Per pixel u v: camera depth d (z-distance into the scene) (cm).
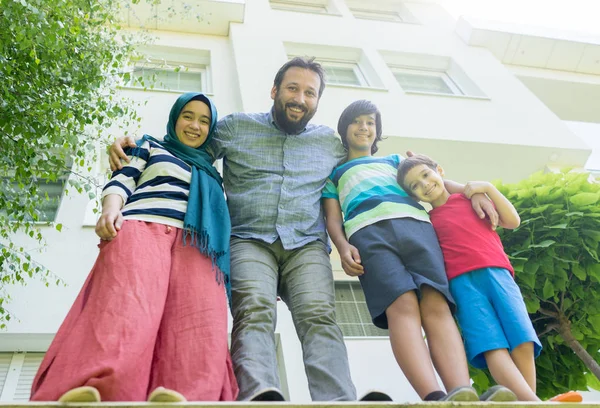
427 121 727
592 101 1097
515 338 231
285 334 503
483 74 888
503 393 184
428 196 290
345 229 282
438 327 235
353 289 625
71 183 377
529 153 719
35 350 472
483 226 275
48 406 149
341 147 335
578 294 370
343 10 1022
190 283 219
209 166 279
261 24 902
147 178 257
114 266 206
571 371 381
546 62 1052
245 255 260
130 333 183
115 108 417
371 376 510
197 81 812
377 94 773
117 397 167
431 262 251
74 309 203
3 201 362
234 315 240
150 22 848
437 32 1016
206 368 191
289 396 459
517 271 371
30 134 352
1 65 347
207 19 871
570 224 386
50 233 540
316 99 314
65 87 400
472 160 722
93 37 444
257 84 742
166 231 232
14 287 483
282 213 277
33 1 372
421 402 175
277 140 312
